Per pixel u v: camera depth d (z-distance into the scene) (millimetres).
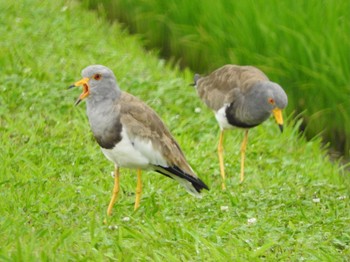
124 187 12836
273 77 16719
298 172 14234
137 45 19219
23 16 19984
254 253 10633
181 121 15672
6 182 12398
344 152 16109
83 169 13406
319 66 16438
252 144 15211
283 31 16969
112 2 20750
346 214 12344
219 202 12445
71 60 17641
